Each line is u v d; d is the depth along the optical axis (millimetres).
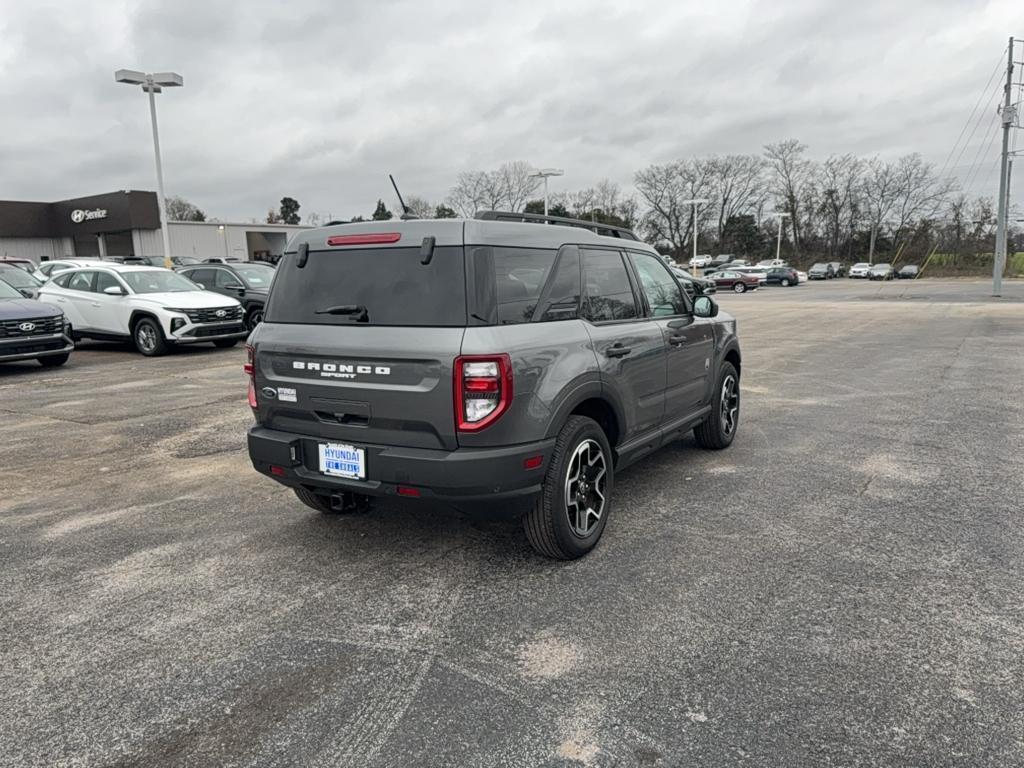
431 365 3189
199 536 4195
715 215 93188
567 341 3615
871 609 3188
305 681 2709
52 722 2484
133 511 4656
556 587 3457
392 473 3320
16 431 6965
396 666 2801
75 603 3371
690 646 2902
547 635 3012
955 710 2457
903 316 20594
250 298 15195
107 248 47594
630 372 4172
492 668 2773
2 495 5035
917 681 2635
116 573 3697
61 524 4430
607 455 3938
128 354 13133
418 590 3453
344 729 2420
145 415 7691
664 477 5219
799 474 5273
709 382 5504
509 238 3484
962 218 73812
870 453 5844
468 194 69500
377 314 3402
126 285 12992
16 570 3750
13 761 2283
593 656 2844
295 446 3658
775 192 89062
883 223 83000
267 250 57844
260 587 3516
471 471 3184
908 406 7762
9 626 3160
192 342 12781
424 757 2270
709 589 3408
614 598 3334
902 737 2322
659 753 2268
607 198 89312
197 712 2529
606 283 4203
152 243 44688
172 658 2887
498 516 3402
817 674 2689
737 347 6043
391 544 4027
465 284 3242
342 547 3998
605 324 4059
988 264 64938
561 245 3844
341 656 2881
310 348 3545
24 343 10531
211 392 9078
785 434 6535
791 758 2232
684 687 2621
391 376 3295
